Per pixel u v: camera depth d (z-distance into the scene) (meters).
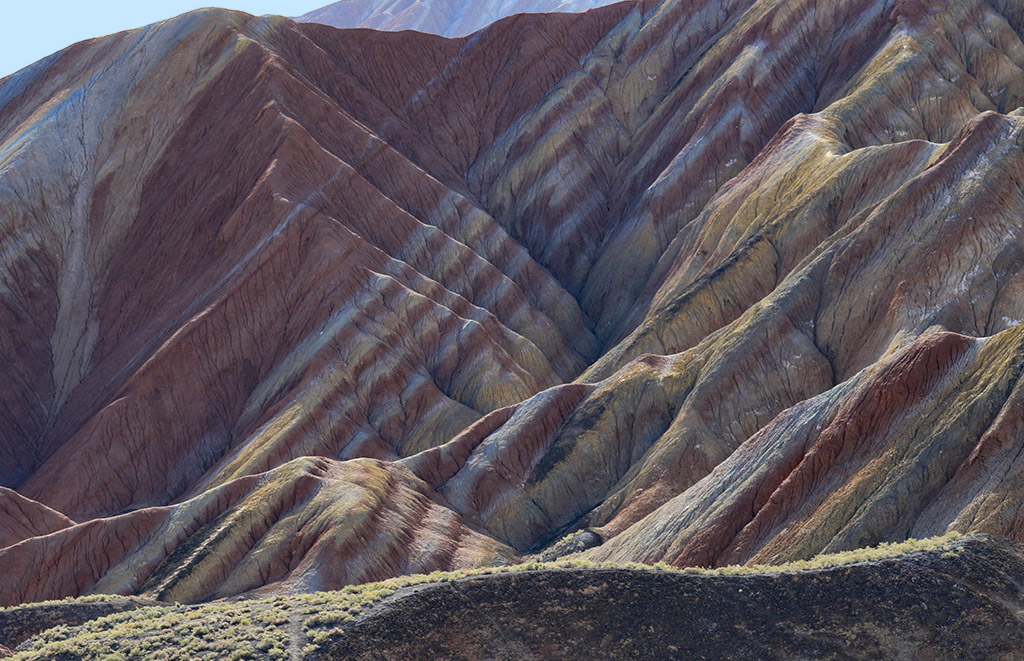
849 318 68.12
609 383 72.56
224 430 83.19
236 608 36.44
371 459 67.31
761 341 68.69
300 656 31.12
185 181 104.31
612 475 67.44
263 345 86.94
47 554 62.09
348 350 82.81
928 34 100.50
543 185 110.06
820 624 33.69
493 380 82.00
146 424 82.44
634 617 34.19
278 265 89.81
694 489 55.38
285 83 106.31
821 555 41.97
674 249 95.62
